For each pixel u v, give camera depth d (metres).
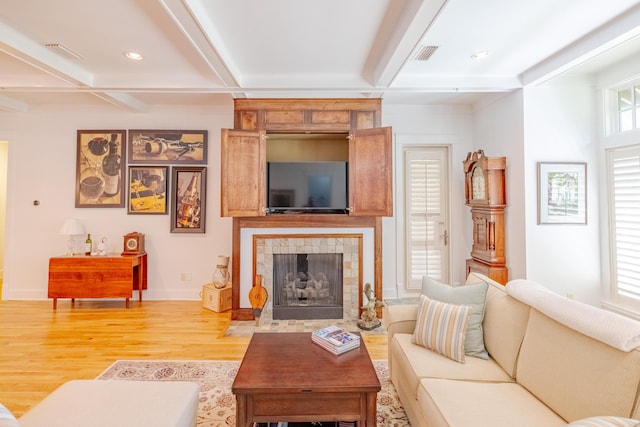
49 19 2.43
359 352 1.95
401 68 3.03
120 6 2.27
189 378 2.55
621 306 3.26
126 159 4.60
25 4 2.24
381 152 3.68
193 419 1.60
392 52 2.73
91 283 4.10
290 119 3.86
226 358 2.89
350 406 1.61
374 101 3.89
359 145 3.74
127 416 1.42
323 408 1.60
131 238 4.39
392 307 2.48
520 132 3.59
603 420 1.00
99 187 4.59
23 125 4.56
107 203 4.59
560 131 3.52
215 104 4.50
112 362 2.80
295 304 4.10
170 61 3.15
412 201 4.77
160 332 3.46
